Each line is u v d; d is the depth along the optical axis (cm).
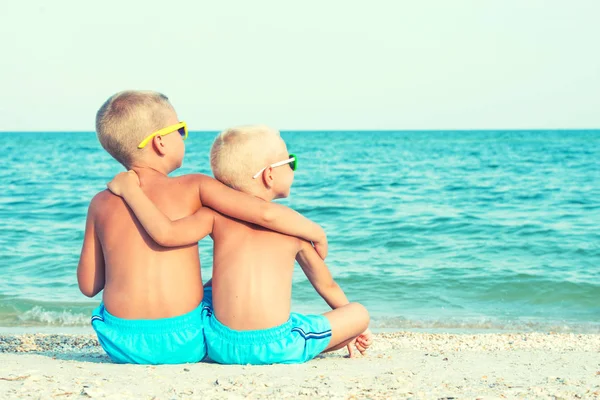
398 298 753
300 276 817
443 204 1633
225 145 316
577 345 511
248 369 301
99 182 2208
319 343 328
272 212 311
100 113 317
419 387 277
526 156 3712
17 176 2461
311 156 4006
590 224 1280
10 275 854
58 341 516
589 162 3103
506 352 425
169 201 308
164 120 319
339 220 1360
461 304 728
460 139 7669
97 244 320
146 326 306
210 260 891
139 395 248
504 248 1052
